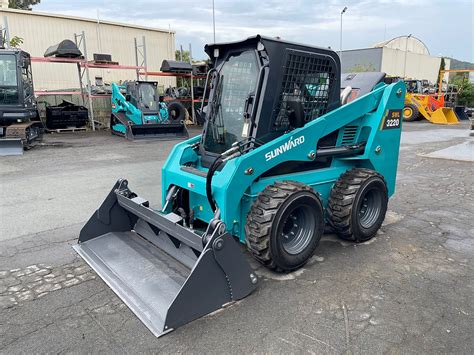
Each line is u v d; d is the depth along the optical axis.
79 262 4.00
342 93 4.68
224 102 4.10
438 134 15.70
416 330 2.93
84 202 6.05
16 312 3.14
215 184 3.52
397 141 4.92
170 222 3.33
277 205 3.45
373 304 3.27
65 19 20.83
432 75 42.31
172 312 2.82
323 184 4.37
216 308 3.07
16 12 19.31
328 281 3.64
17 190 6.73
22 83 11.51
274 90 3.71
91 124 17.45
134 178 7.67
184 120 17.64
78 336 2.85
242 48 3.93
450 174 8.30
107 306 3.22
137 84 14.50
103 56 16.81
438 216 5.56
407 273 3.82
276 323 3.00
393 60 34.38
